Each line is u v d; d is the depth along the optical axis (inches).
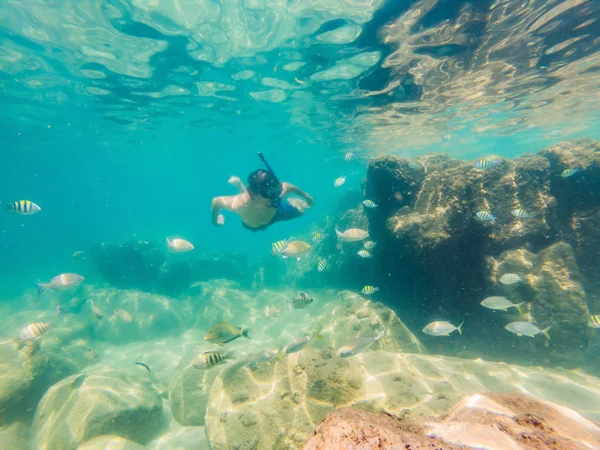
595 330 60.9
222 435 41.0
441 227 66.6
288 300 124.9
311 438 14.4
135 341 107.2
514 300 63.1
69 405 53.0
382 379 43.3
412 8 80.3
